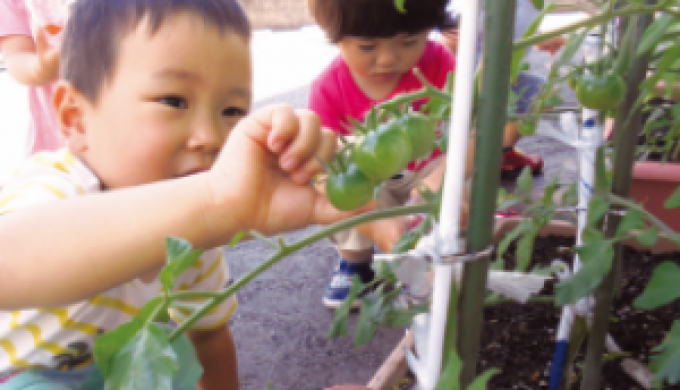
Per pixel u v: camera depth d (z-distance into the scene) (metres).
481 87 0.44
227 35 0.92
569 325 0.90
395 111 0.56
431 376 0.53
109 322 1.03
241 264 2.14
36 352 0.96
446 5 1.50
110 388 0.42
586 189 0.80
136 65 0.87
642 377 0.99
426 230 0.60
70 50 0.95
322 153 0.66
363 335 0.68
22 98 3.98
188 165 0.94
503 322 1.23
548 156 2.87
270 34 7.60
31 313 0.93
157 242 0.65
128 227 0.65
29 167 0.96
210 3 0.91
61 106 0.97
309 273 2.05
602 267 0.64
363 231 1.21
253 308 1.86
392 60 1.56
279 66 5.29
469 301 0.51
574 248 0.66
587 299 0.86
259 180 0.65
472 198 0.47
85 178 0.94
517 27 1.52
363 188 0.54
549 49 1.46
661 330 1.13
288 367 1.58
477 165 0.46
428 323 0.55
